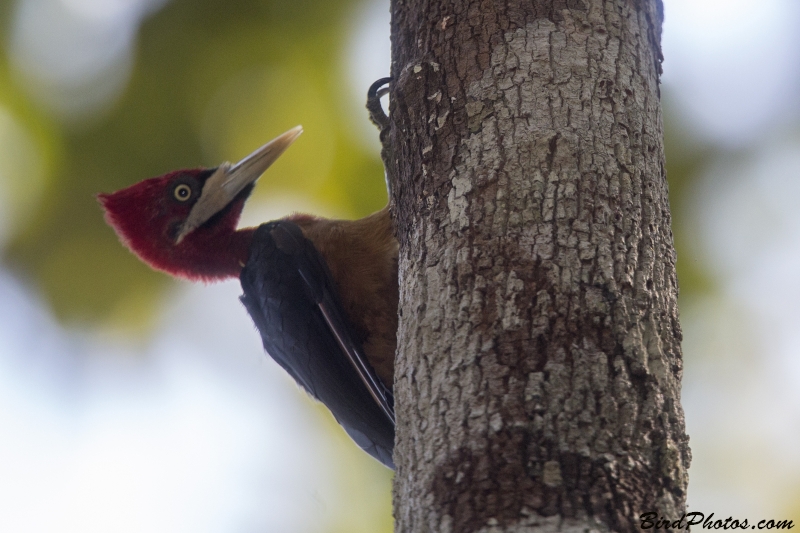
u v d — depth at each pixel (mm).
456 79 6441
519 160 5891
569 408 4996
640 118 6203
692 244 11945
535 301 5352
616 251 5551
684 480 5035
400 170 6715
